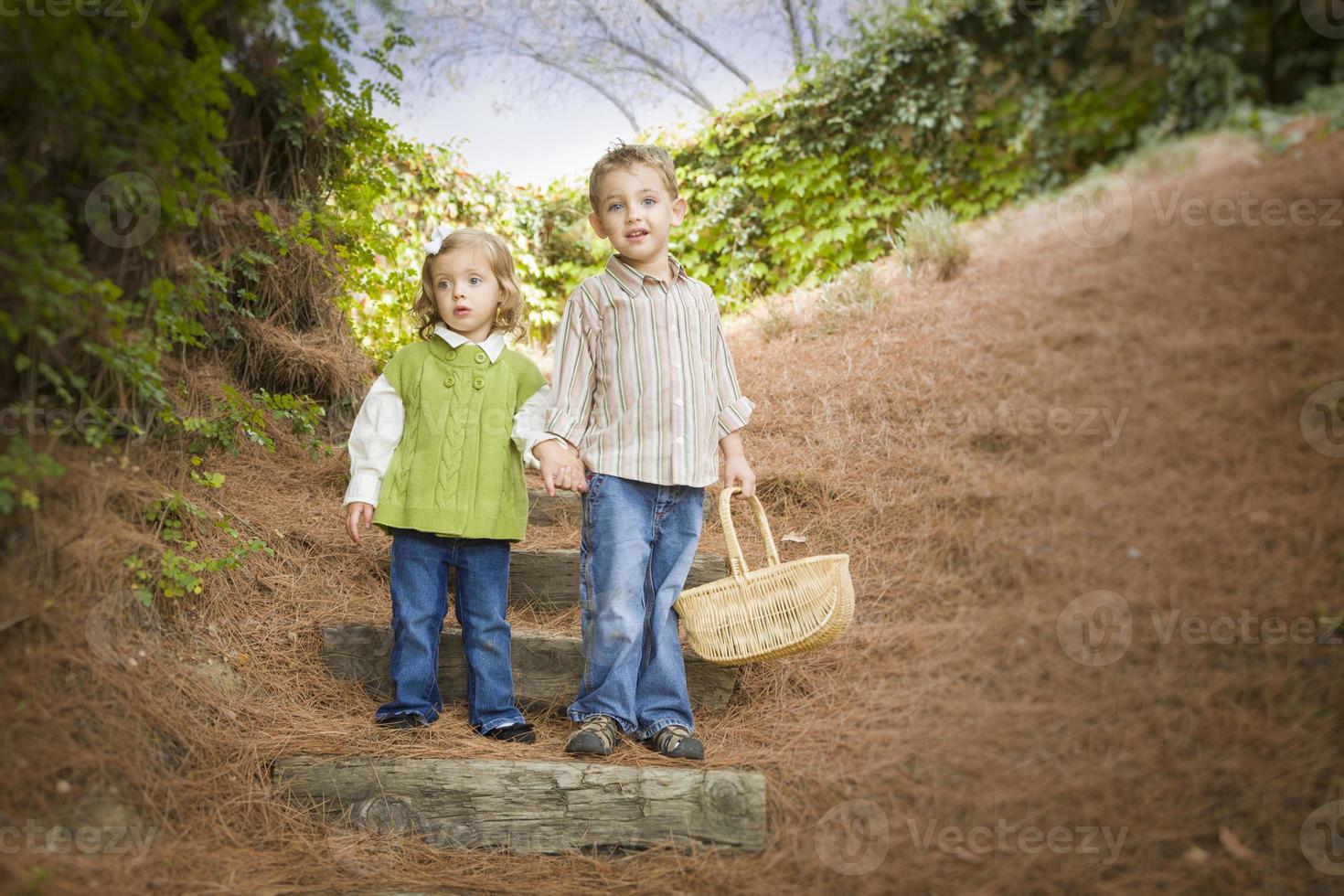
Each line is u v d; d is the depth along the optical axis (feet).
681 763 6.17
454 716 6.84
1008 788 6.07
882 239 17.26
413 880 5.34
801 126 18.02
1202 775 5.98
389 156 15.37
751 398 12.55
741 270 18.74
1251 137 13.52
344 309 10.94
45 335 5.27
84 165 5.68
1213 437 9.27
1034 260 13.78
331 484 9.44
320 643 7.25
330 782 5.85
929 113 16.69
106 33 5.47
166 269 6.71
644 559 6.59
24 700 5.17
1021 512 9.05
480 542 6.81
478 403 6.87
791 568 6.46
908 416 11.14
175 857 5.09
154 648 6.20
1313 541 7.77
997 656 7.40
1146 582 7.77
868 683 7.30
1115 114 15.11
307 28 7.25
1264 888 5.17
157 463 7.18
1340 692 6.39
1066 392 10.61
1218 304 11.08
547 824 5.73
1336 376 9.45
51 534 5.65
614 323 6.75
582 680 6.63
